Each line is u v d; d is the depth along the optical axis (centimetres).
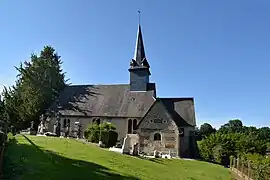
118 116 4312
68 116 4594
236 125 11644
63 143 2553
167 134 3894
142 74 4603
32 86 5169
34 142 2381
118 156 2325
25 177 1144
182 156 3931
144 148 3916
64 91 5131
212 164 3434
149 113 4022
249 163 2017
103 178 1396
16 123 4822
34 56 5500
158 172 1978
